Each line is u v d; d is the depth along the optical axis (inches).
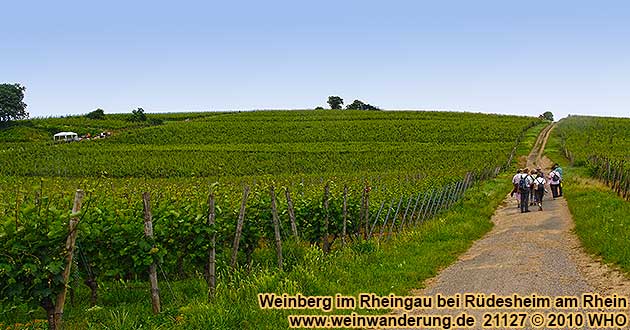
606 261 464.8
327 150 2733.8
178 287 477.7
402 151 2659.9
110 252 414.0
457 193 1141.7
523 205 932.0
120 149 2819.9
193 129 3656.5
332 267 469.4
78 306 436.1
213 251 434.0
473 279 447.2
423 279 460.8
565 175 1630.2
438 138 3272.6
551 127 3860.7
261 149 2790.4
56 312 328.8
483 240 665.6
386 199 775.7
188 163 2341.3
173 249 447.5
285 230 584.7
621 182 1028.5
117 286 482.6
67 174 2148.1
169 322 350.9
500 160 2106.3
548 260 502.9
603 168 1378.0
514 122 4055.1
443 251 579.5
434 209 948.0
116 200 488.1
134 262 396.5
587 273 442.0
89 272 424.5
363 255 529.3
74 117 5029.5
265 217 550.3
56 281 319.9
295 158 2495.1
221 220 475.8
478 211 948.0
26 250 315.6
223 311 342.3
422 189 947.3
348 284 430.6
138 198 510.3
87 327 368.5
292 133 3531.0
